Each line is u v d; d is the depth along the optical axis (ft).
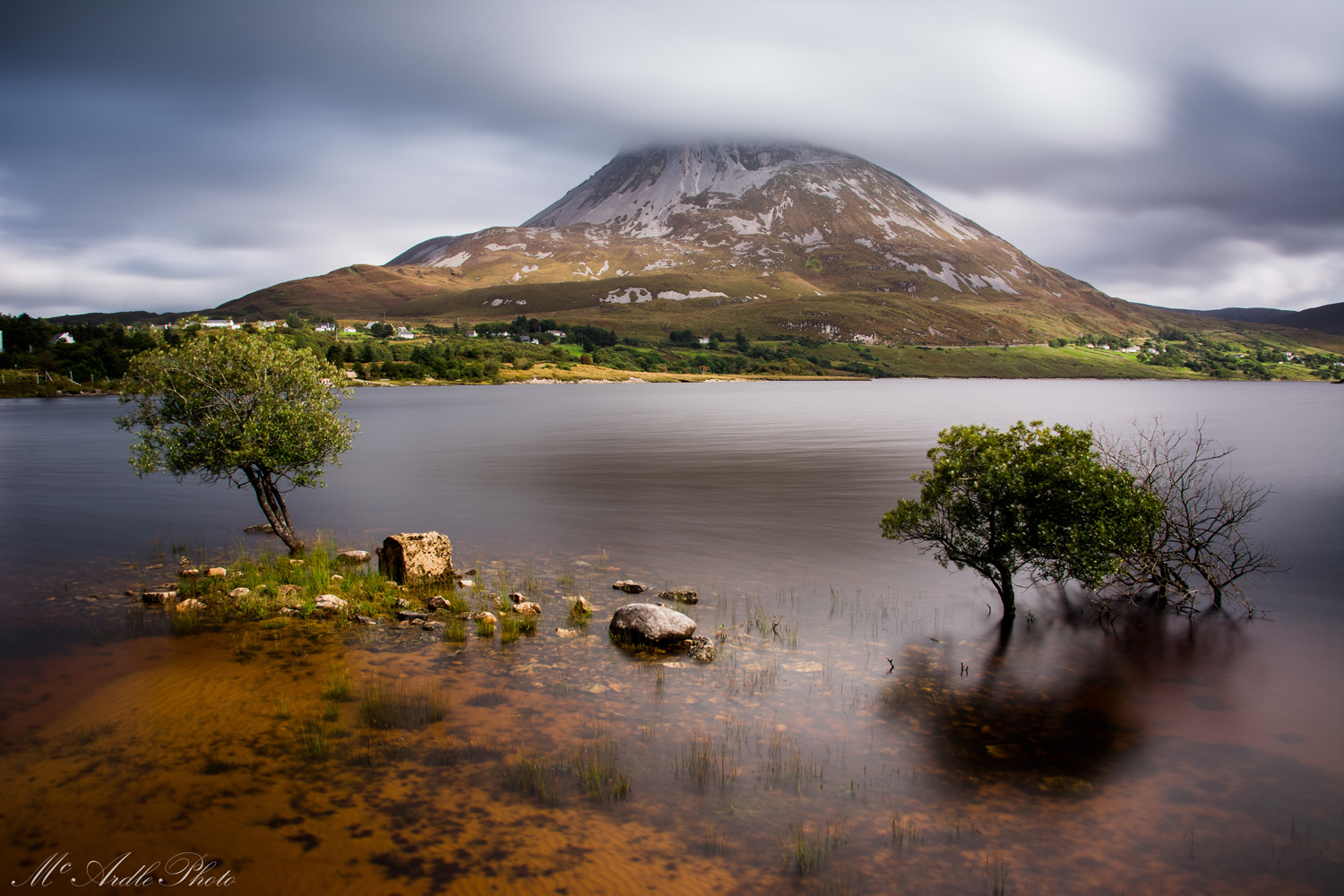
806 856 34.45
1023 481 66.69
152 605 68.69
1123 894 32.78
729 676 54.90
